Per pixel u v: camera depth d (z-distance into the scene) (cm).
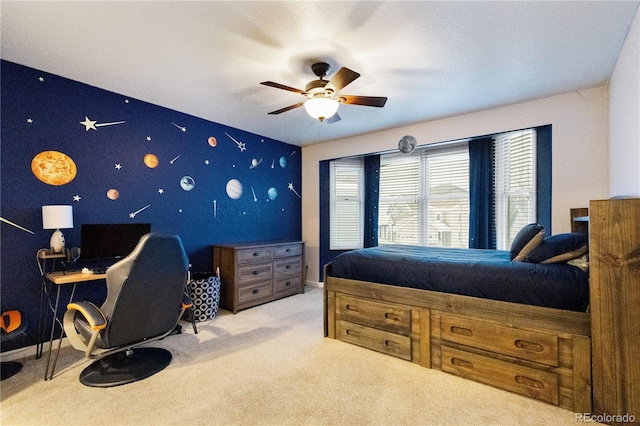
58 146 270
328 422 172
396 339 248
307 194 527
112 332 198
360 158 500
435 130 386
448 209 424
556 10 179
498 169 372
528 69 253
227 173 418
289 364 238
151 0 170
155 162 339
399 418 175
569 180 300
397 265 253
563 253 202
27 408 183
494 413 179
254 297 392
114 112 305
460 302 219
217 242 406
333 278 287
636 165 183
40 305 259
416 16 185
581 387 177
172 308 226
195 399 192
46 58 237
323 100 232
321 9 178
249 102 329
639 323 159
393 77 267
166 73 261
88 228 274
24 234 253
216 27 195
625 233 162
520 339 196
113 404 187
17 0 168
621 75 221
